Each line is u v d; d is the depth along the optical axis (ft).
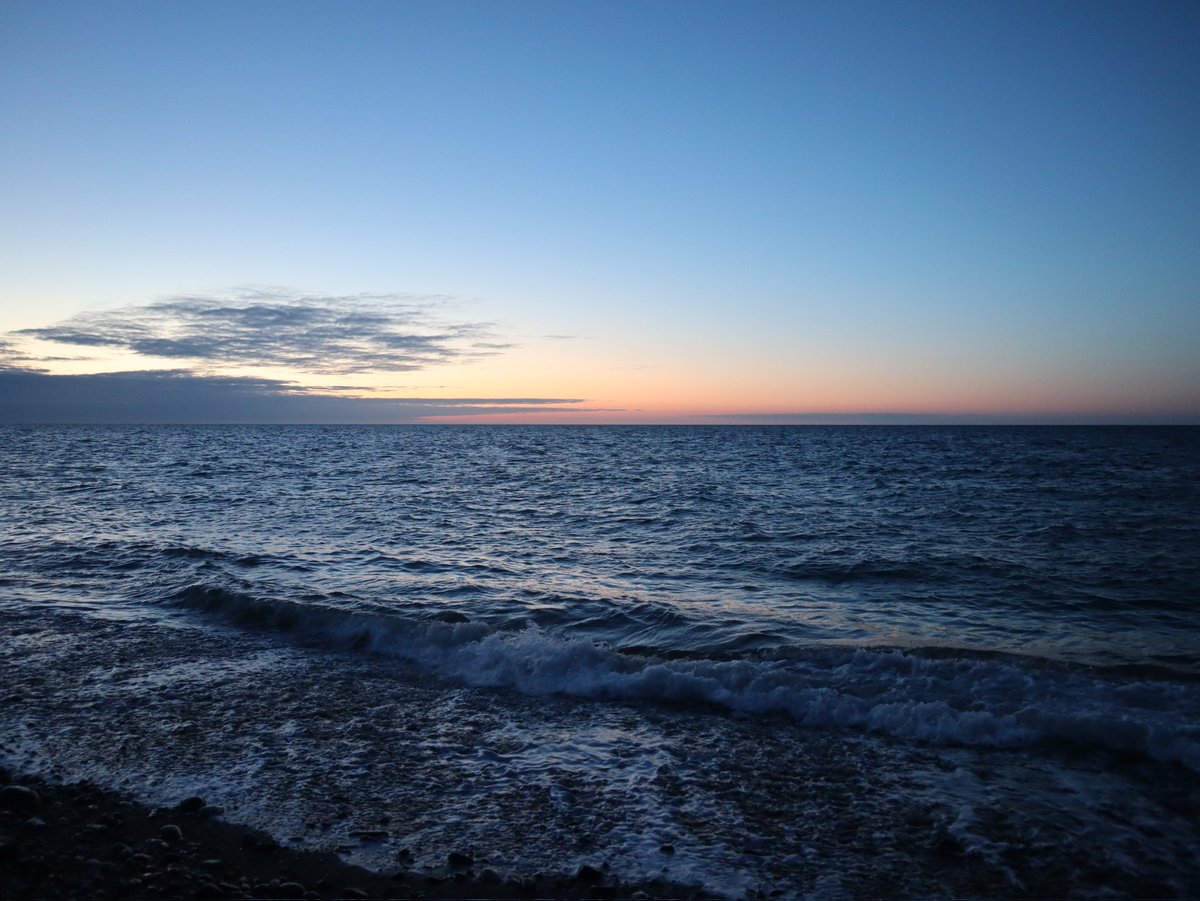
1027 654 30.48
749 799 18.01
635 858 15.42
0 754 20.43
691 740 21.68
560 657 27.76
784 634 33.40
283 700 24.98
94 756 20.39
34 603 37.93
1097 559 52.13
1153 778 18.66
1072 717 21.27
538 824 16.87
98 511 76.48
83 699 24.81
